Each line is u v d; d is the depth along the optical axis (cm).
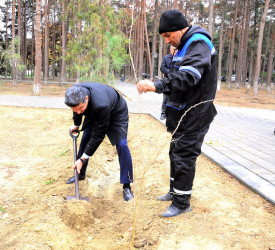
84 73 763
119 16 770
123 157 328
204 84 236
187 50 223
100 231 276
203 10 3058
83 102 266
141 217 283
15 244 244
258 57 2077
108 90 313
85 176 396
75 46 778
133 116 847
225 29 3819
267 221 260
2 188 358
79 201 294
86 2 762
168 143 546
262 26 1988
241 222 259
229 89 2850
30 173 410
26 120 752
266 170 385
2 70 2928
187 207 276
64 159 465
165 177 374
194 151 253
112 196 352
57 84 2673
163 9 2381
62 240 256
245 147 518
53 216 285
